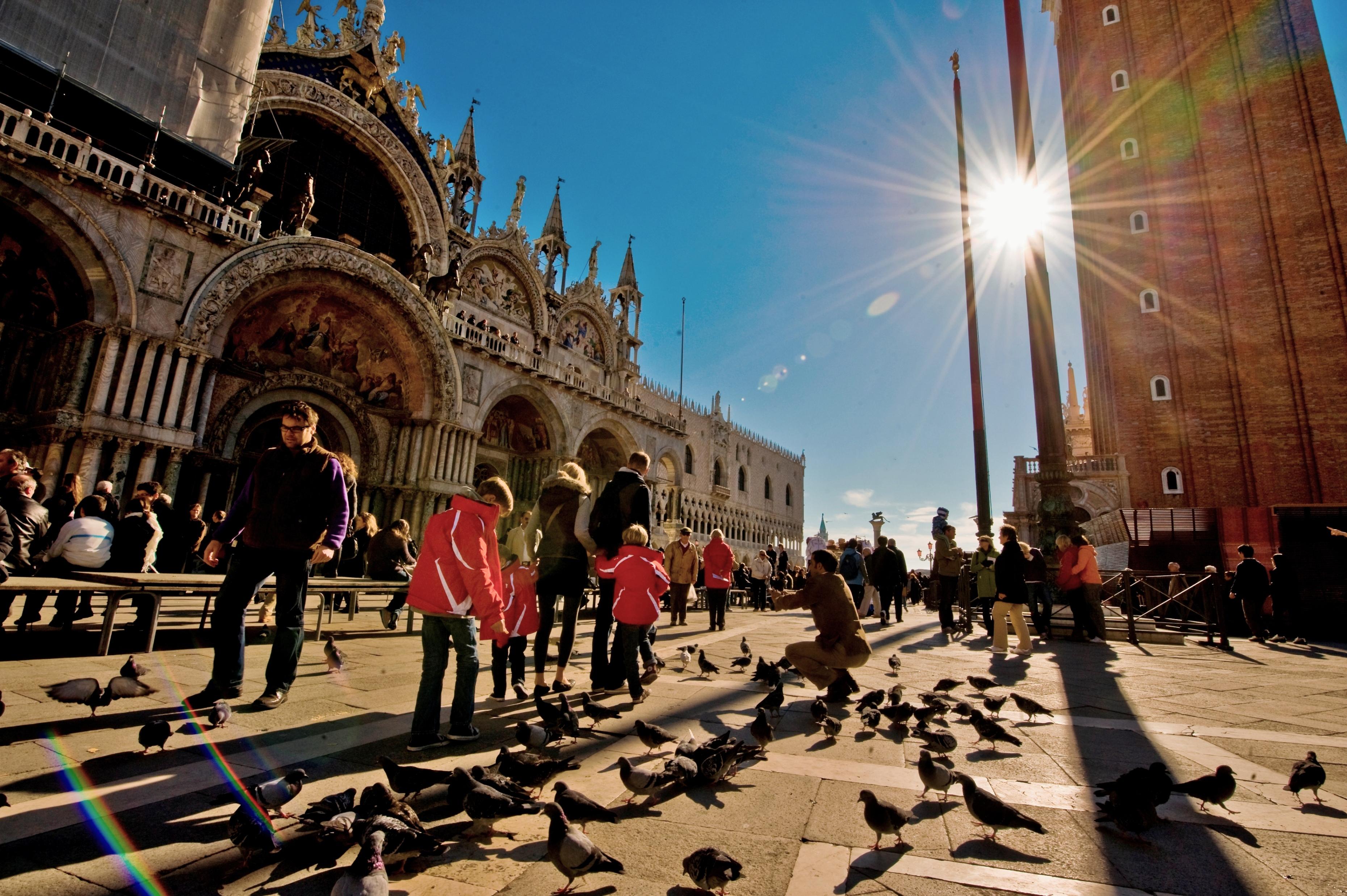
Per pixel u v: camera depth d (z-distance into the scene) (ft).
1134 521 82.94
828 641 21.80
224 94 68.23
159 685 15.06
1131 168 128.36
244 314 68.90
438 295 88.69
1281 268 113.50
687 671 26.91
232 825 8.95
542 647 21.02
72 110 59.62
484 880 8.96
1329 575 47.83
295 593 18.63
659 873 9.16
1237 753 15.60
